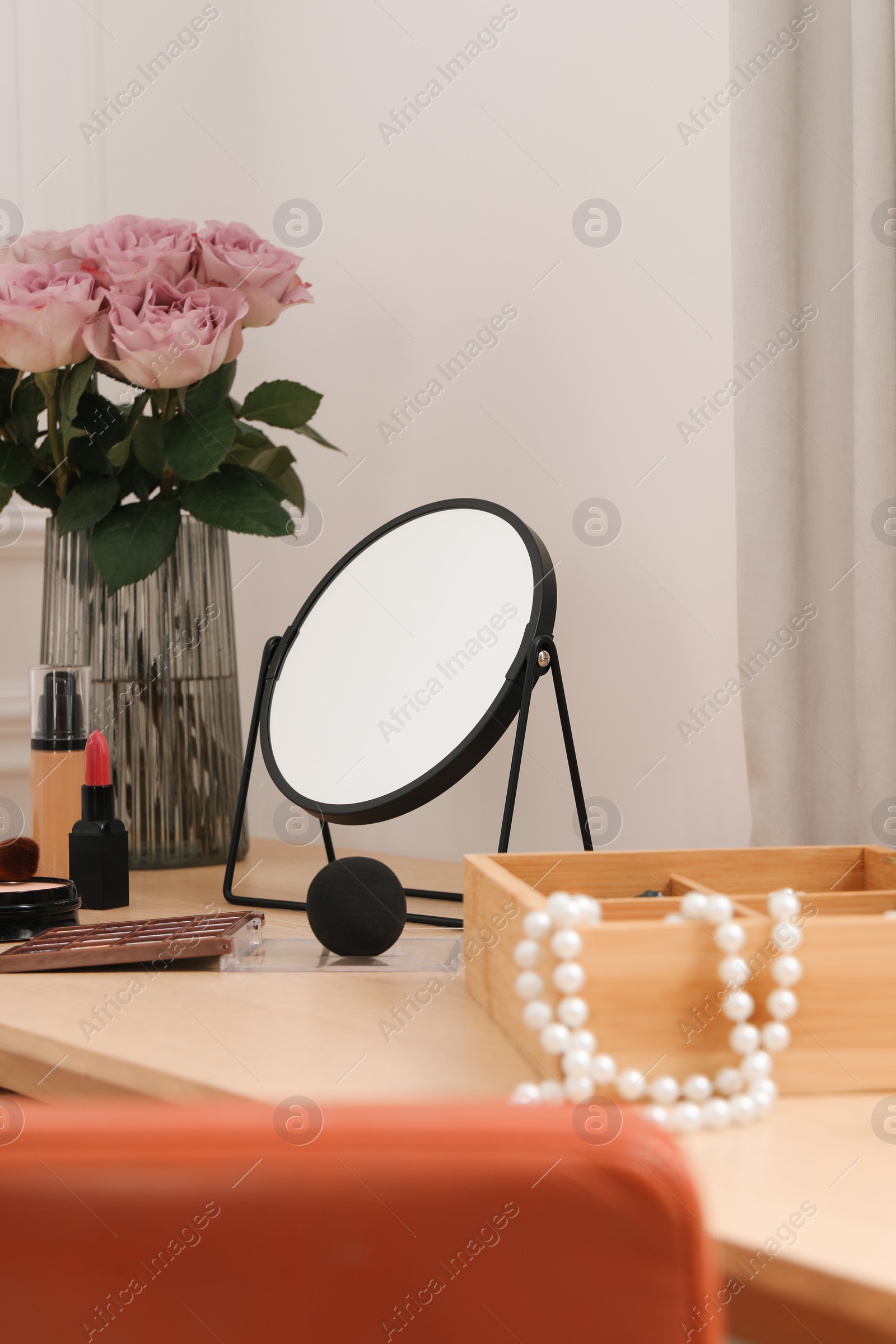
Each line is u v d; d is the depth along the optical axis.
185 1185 0.27
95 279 0.96
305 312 1.40
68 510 1.02
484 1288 0.27
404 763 0.84
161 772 1.09
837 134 0.87
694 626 1.04
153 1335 0.27
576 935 0.50
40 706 0.97
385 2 1.30
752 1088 0.50
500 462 1.20
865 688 0.82
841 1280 0.35
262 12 1.46
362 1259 0.27
